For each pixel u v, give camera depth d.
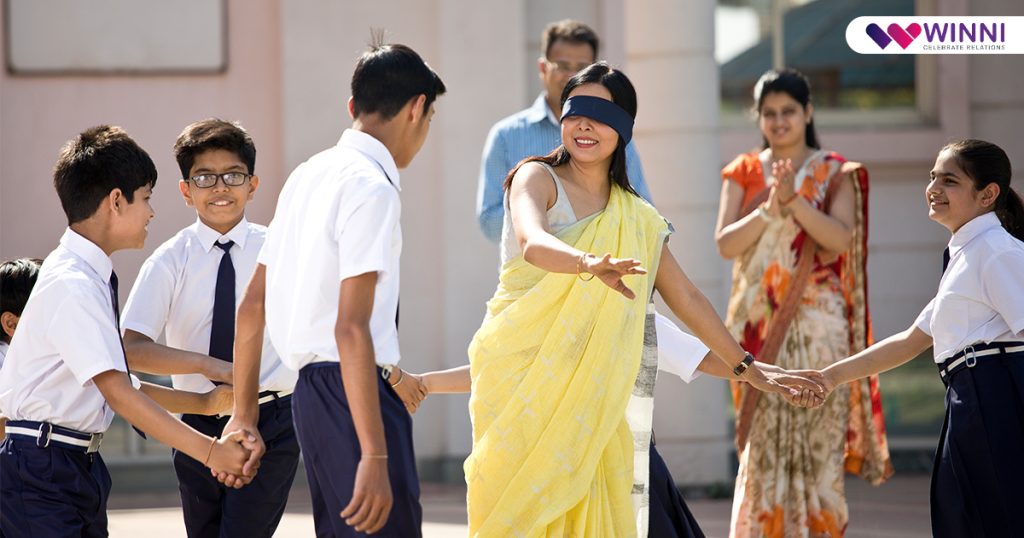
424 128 7.43
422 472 17.75
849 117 19.44
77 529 7.89
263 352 8.98
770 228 11.66
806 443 11.37
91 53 17.64
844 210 11.74
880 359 9.67
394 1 17.67
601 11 18.11
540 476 8.07
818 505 11.36
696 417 16.30
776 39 19.45
